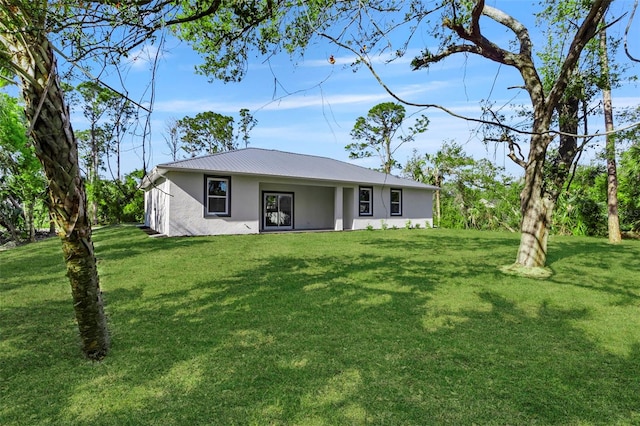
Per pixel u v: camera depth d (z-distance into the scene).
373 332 3.57
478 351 3.14
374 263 7.48
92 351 2.95
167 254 8.45
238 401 2.34
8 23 1.99
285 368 2.79
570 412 2.24
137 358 2.96
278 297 4.83
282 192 17.27
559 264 7.45
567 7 6.27
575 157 7.12
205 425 2.09
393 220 18.38
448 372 2.75
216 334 3.50
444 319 3.99
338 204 16.20
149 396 2.40
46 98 2.28
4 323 3.79
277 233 14.37
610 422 2.14
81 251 2.82
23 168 13.92
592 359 3.00
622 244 10.94
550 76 7.35
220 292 5.07
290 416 2.18
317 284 5.57
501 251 9.43
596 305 4.56
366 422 2.12
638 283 5.75
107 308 4.32
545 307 4.46
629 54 2.76
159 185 14.47
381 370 2.77
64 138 2.42
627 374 2.74
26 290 5.18
